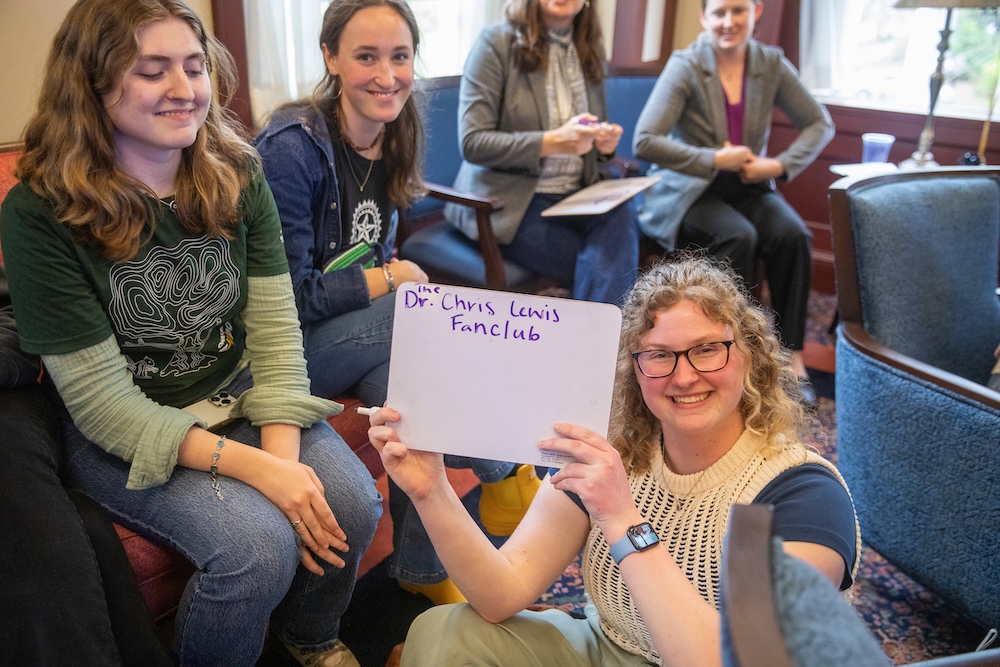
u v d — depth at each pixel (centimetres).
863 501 180
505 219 243
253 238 143
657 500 110
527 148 235
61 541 110
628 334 108
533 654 112
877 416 171
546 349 98
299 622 145
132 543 127
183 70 123
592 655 116
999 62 319
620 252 240
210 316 139
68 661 105
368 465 180
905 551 171
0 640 104
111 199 120
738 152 265
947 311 190
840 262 181
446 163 276
